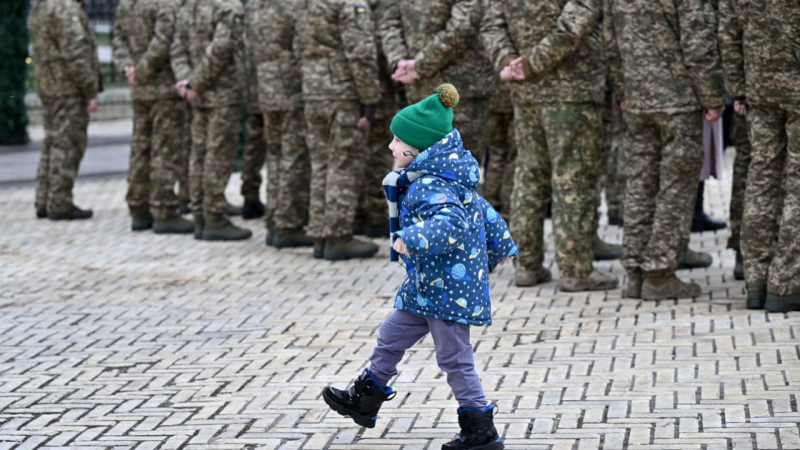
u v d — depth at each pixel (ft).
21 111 157.28
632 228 55.11
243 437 37.04
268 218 75.25
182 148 85.87
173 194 81.25
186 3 75.36
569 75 54.75
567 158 55.93
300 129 71.72
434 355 45.83
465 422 33.88
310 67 67.21
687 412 37.47
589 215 57.16
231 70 75.00
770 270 50.29
